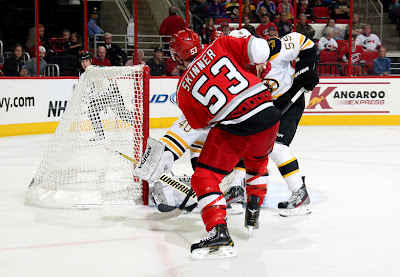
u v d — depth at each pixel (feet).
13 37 73.05
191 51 20.49
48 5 73.31
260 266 18.83
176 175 29.27
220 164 19.27
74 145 28.17
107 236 22.50
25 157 44.65
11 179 35.42
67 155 28.22
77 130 28.04
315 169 38.52
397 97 68.90
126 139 27.84
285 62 25.34
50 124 60.85
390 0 78.95
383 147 49.57
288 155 25.25
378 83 68.59
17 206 27.86
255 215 21.39
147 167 20.15
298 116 26.09
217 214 19.26
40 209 27.20
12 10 72.64
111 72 27.43
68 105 29.63
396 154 45.52
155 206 27.48
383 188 32.12
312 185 33.01
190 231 23.25
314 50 25.71
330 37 73.31
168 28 70.90
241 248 20.83
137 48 70.44
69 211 26.71
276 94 25.50
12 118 57.77
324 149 48.39
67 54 65.57
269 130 19.25
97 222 24.66
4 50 70.85
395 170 38.09
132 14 72.90
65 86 61.57
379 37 78.48
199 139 24.89
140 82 27.37
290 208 25.71
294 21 71.77
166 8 75.41
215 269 18.51
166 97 65.98
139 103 27.48
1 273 18.26
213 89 18.90
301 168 38.91
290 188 25.62
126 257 19.85
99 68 27.81
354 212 26.45
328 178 35.22
